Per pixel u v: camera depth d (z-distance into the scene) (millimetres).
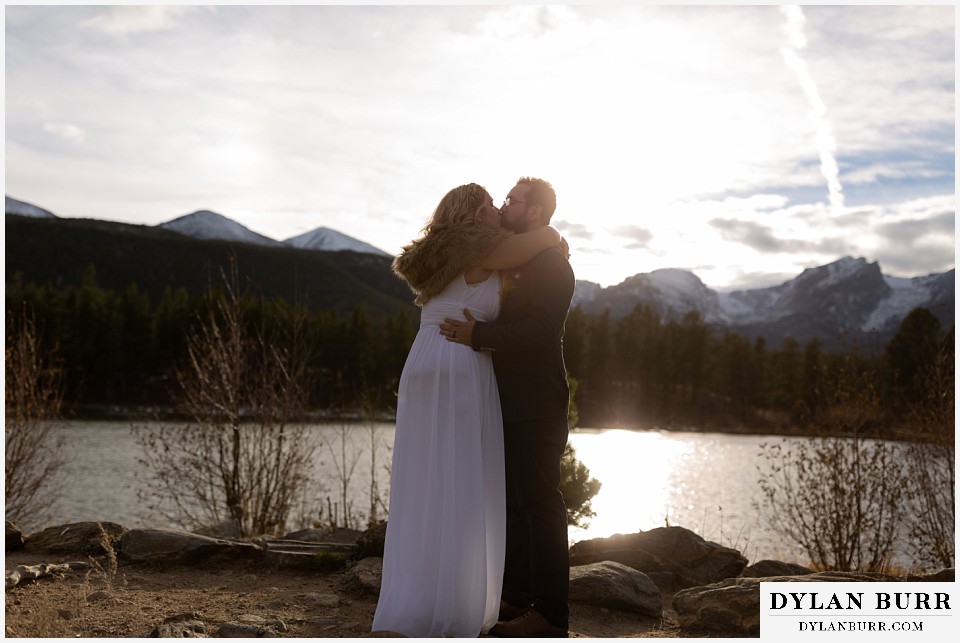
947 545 6586
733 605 3777
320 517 7734
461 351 3260
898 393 7668
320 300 140125
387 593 3227
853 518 7137
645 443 48250
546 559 3201
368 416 7230
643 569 4910
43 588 3928
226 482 7168
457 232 3250
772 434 65562
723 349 93000
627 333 96500
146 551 4652
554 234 3299
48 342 63250
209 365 7359
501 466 3271
